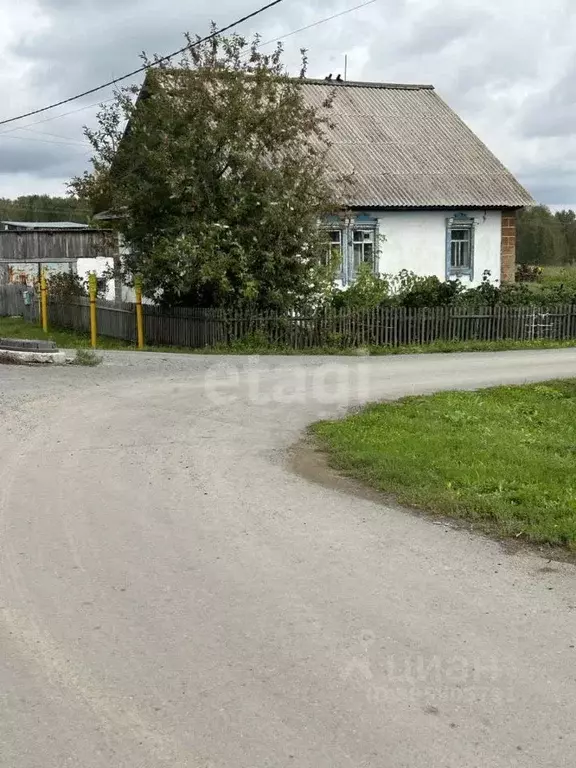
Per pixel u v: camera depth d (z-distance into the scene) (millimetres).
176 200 19500
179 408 11219
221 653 4152
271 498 6949
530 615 4605
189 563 5406
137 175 19781
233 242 19078
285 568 5328
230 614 4617
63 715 3590
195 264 19125
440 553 5621
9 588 4988
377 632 4391
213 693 3766
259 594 4902
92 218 21766
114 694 3764
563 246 75562
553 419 11023
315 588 4996
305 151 25047
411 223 26812
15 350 16250
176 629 4426
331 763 3236
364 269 22609
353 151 27656
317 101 29641
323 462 8258
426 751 3314
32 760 3262
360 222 26062
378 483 7324
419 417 10500
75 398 11922
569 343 21844
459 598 4848
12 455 8406
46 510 6547
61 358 15836
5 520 6285
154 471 7816
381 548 5715
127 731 3463
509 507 6484
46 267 35969
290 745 3354
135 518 6363
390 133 29062
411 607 4719
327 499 6930
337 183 22531
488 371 15938
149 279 20109
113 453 8555
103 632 4395
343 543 5816
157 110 19391
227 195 19359
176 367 15633
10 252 30609
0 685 3852
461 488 7090
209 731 3459
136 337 21719
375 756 3281
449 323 21562
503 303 22500
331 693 3764
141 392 12547
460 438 9078
